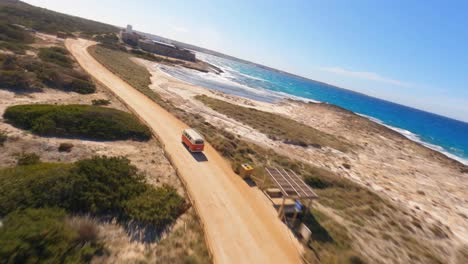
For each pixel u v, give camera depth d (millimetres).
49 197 13070
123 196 15398
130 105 35094
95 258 11141
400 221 23312
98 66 55438
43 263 9461
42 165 16219
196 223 15383
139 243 12828
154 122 30953
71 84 36781
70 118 24484
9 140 19250
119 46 102562
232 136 34531
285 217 17984
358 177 34031
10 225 10414
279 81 198875
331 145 46156
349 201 24547
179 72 94250
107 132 24891
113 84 44312
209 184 20172
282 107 78000
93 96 35812
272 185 22266
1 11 83375
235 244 14570
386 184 34000
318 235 17578
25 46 50000
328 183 27438
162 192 16812
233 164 24062
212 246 13977
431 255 19031
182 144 26391
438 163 53625
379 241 19109
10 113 23016
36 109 24328
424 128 117438
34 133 21500
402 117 150500
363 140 58594
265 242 15336
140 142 25484
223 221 16234
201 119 39625
